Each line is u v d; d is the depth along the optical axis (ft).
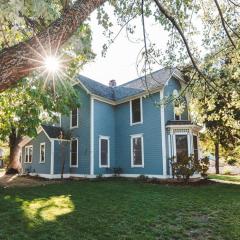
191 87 23.59
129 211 26.07
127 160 65.87
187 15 19.71
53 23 8.64
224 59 23.41
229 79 22.80
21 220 22.39
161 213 25.40
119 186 47.06
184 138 58.39
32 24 12.07
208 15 21.59
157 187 45.62
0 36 13.70
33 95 24.72
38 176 71.46
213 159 133.49
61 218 23.18
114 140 70.03
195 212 25.93
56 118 32.17
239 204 29.78
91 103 65.57
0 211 25.85
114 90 78.48
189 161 52.01
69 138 69.87
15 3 8.20
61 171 68.85
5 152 128.57
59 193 38.42
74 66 26.89
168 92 62.08
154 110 61.00
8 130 33.58
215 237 18.44
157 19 19.03
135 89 67.51
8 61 7.54
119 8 18.63
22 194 37.55
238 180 61.52
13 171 83.10
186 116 64.69
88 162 64.03
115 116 71.46
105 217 23.67
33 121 29.60
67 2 11.15
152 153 60.08
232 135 59.93
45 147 71.46
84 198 33.73
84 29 18.33
